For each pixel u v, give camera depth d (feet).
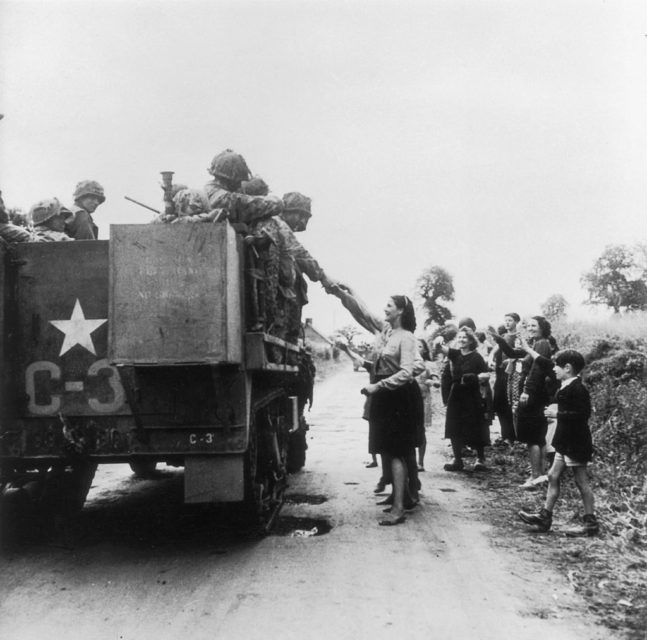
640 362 32.24
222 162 19.90
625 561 15.57
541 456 23.67
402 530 18.75
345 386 95.86
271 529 19.03
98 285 16.03
